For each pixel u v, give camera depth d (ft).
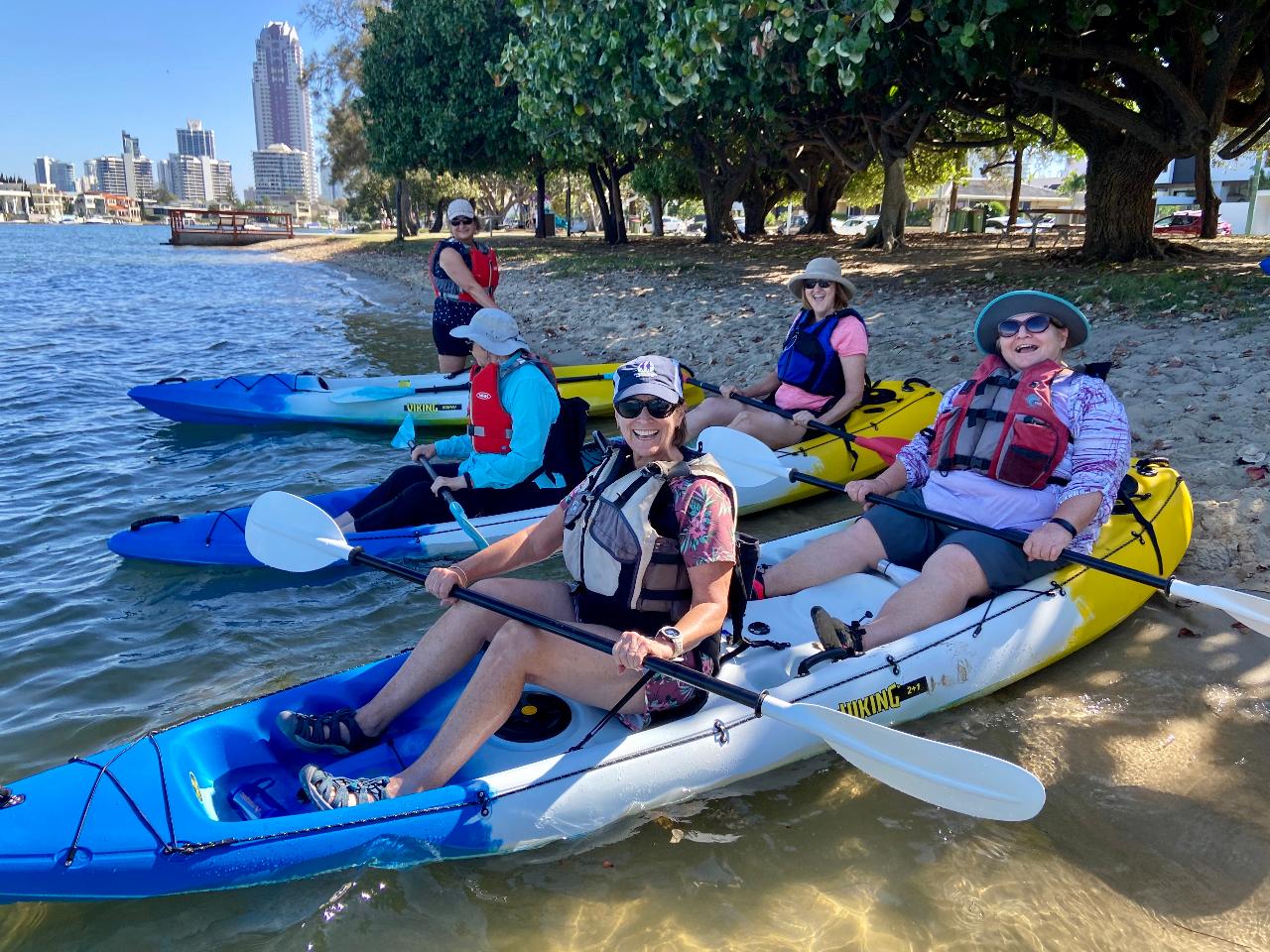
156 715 11.23
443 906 8.23
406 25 79.56
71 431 24.22
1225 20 30.32
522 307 46.37
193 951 7.84
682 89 28.19
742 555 9.41
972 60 28.37
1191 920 7.80
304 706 10.14
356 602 14.39
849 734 8.55
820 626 10.25
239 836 8.14
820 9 22.59
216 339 41.34
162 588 14.87
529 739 9.79
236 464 21.42
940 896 8.18
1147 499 13.50
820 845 8.89
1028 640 11.28
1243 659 11.59
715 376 27.73
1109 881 8.27
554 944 7.82
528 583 9.73
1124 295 29.53
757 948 7.70
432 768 8.86
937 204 119.65
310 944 7.88
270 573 15.40
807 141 51.42
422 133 82.74
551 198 211.20
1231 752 9.89
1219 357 21.50
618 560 8.67
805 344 18.25
